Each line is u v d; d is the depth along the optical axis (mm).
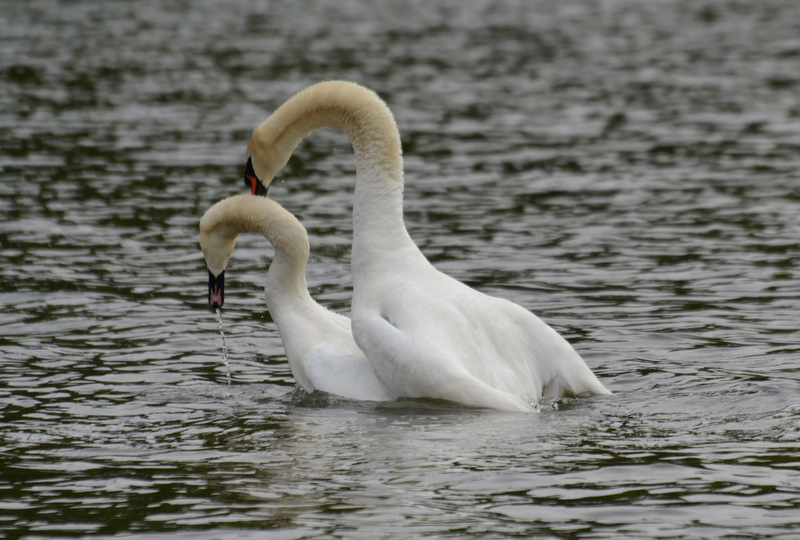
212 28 54031
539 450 9883
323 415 10992
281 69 42094
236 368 13086
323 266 18188
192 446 10289
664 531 8312
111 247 19188
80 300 16031
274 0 66562
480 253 18938
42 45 47312
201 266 18047
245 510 8789
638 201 22891
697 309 15438
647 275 17406
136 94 36844
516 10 62062
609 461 9617
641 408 11062
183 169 25969
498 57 45875
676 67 43156
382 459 9734
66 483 9430
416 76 41062
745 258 18266
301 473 9492
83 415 11297
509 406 10750
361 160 12125
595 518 8547
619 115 33781
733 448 9891
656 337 14156
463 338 11086
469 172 26125
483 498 8906
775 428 10398
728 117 33125
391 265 11805
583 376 11391
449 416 10727
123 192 23562
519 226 20891
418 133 31188
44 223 20797
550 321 15070
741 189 23844
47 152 27766
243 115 33344
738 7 62875
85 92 37094
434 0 66688
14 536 8438
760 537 8227
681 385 11961
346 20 57594
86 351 13719
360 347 11461
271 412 11258
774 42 49531
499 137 30625
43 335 14375
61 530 8523
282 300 12391
